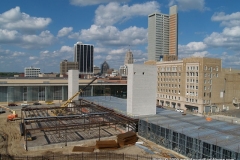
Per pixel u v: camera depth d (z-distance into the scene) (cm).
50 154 3189
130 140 3675
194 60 7769
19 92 8169
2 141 3778
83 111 6328
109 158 2956
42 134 4172
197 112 7688
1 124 5012
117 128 4662
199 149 2895
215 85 7888
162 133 3569
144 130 4003
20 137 4025
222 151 2611
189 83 8000
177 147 3259
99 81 10338
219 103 8025
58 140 3800
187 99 8081
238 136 3066
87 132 4353
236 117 6869
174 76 8706
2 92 7912
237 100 8506
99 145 3409
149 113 4650
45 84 8500
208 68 7662
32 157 3044
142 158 2952
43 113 6250
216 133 3203
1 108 7156
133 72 4462
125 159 2911
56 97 8762
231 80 8350
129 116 4466
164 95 9269
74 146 3550
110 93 10181
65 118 4222
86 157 3006
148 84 4638
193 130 3359
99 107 5722
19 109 7106
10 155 3138
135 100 4519
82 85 9444
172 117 4359
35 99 8412
